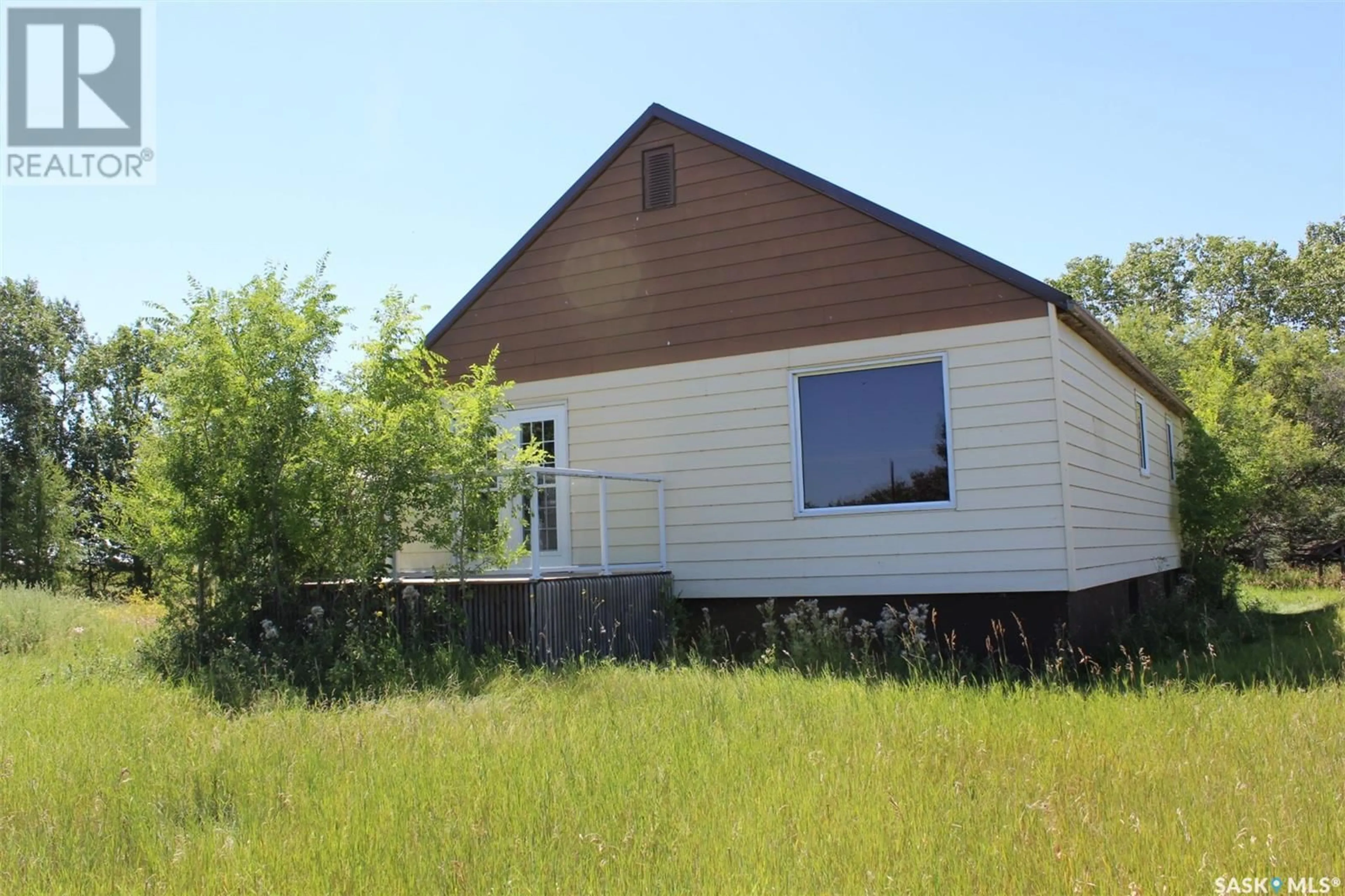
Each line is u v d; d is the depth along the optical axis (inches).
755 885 152.1
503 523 407.5
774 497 456.4
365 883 157.9
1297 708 275.4
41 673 375.6
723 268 477.7
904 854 163.9
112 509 430.0
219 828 183.3
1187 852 162.9
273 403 383.2
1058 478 399.5
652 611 448.5
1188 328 1396.4
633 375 494.6
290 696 321.4
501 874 159.9
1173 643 449.1
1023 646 400.8
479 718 273.7
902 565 426.9
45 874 166.4
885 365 438.0
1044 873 155.2
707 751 234.1
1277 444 1019.3
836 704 291.3
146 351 1627.7
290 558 398.0
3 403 1469.0
